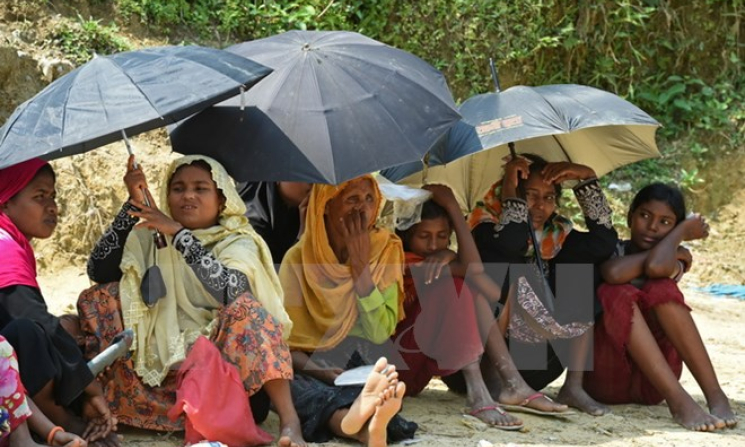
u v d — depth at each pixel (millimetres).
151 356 6711
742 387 9258
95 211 11953
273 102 7051
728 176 15984
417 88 7215
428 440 6992
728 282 14633
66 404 6211
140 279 6773
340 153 6750
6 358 5777
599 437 7336
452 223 8047
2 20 12719
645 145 8742
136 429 6914
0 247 6363
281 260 7984
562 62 15945
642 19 16328
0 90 12258
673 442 7273
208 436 6367
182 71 6613
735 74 16875
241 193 8094
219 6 14484
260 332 6648
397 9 15281
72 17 13250
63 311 10461
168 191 7039
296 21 14672
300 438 6578
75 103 6398
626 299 7984
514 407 7773
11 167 6598
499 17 15602
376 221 7664
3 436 5789
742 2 16844
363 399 6488
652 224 8242
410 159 6816
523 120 7859
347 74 7152
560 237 8398
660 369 7887
